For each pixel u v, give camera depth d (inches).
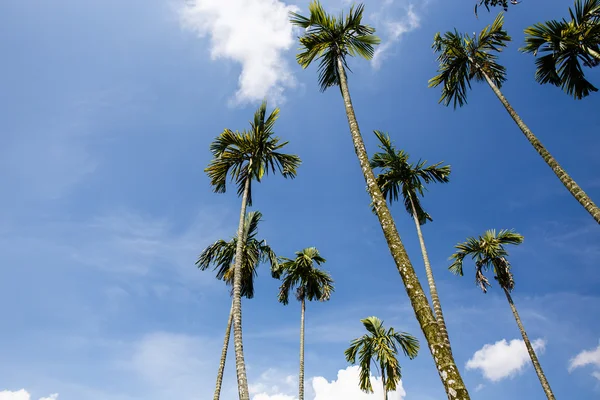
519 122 459.5
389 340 658.2
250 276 553.9
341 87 378.3
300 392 740.0
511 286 819.4
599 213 339.6
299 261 848.3
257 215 581.9
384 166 657.0
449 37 548.1
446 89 559.8
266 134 431.8
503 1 421.7
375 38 393.4
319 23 400.5
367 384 636.1
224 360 608.4
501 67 528.1
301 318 848.9
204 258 552.1
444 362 192.4
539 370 729.0
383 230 264.8
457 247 836.0
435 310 481.4
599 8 432.5
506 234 796.6
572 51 465.4
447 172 625.9
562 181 390.0
